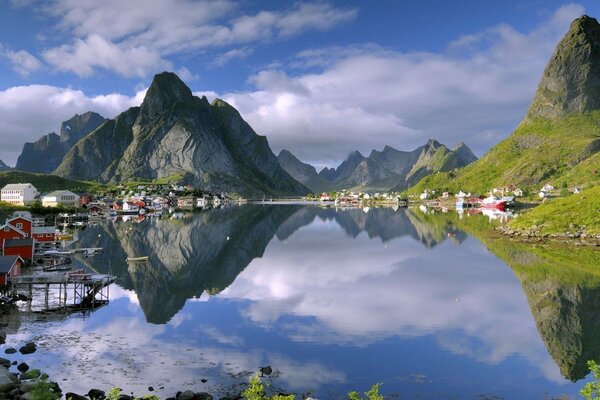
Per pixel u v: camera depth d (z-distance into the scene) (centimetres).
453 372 3666
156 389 3362
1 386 3136
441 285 6738
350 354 4044
